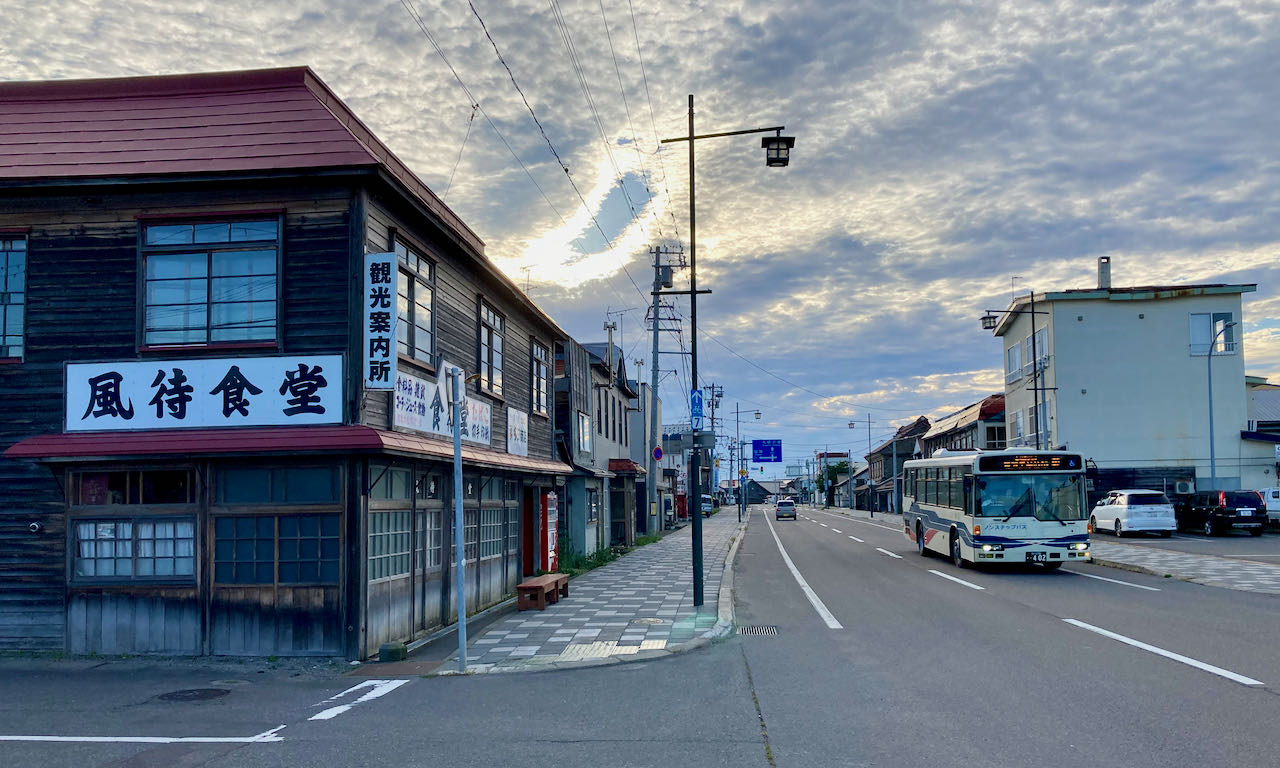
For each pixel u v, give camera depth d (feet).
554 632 41.96
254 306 36.96
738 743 22.00
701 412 53.21
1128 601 49.14
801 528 168.35
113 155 37.40
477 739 22.91
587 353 92.58
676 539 128.88
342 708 27.09
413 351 41.24
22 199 38.01
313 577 35.78
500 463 50.11
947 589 57.00
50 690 30.25
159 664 34.76
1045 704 25.23
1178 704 24.81
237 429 35.86
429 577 42.96
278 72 40.14
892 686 28.40
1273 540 103.04
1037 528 65.16
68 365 37.01
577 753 21.35
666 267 107.96
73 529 37.24
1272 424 146.51
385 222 38.55
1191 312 134.51
